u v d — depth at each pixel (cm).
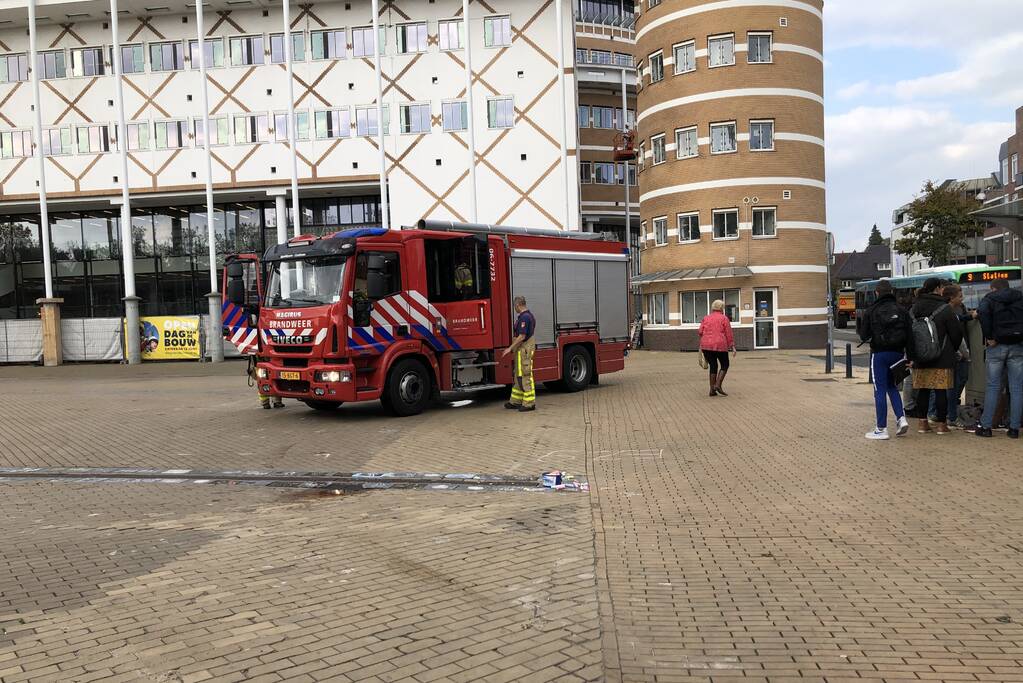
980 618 423
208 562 550
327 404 1447
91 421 1368
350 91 3669
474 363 1430
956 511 641
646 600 461
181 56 3766
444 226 1407
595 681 357
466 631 417
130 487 830
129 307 3391
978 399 1027
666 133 3419
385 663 378
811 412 1248
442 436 1112
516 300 1385
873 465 827
